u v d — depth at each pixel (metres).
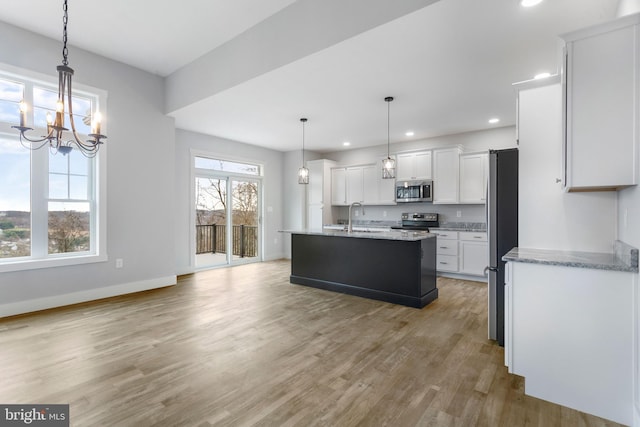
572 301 1.85
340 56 2.95
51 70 3.58
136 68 4.37
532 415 1.77
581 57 1.81
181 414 1.73
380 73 3.31
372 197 6.69
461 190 5.51
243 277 5.37
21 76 3.38
